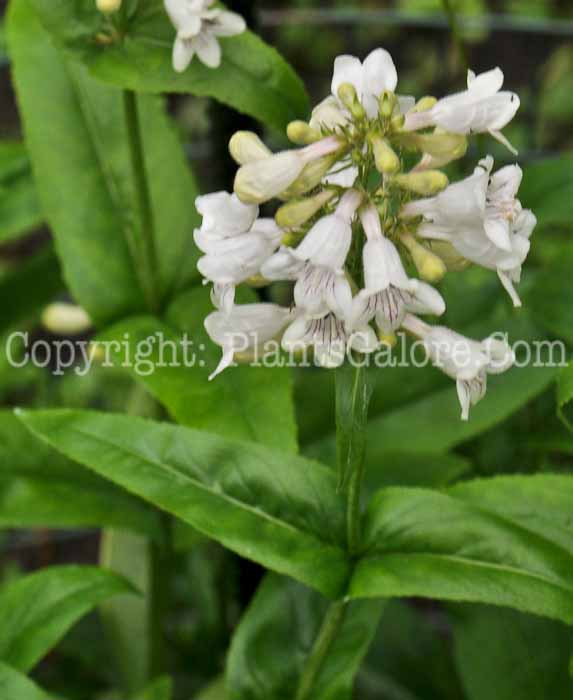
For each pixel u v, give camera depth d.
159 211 0.66
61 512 0.64
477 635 0.63
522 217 0.52
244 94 0.61
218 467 0.57
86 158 0.66
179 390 0.61
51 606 0.60
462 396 0.53
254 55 0.62
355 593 0.55
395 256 0.51
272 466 0.57
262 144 0.52
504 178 0.52
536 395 0.66
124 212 0.66
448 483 0.67
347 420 0.53
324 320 0.52
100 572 0.61
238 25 0.60
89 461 0.56
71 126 0.66
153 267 0.65
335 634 0.57
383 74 0.53
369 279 0.50
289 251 0.51
